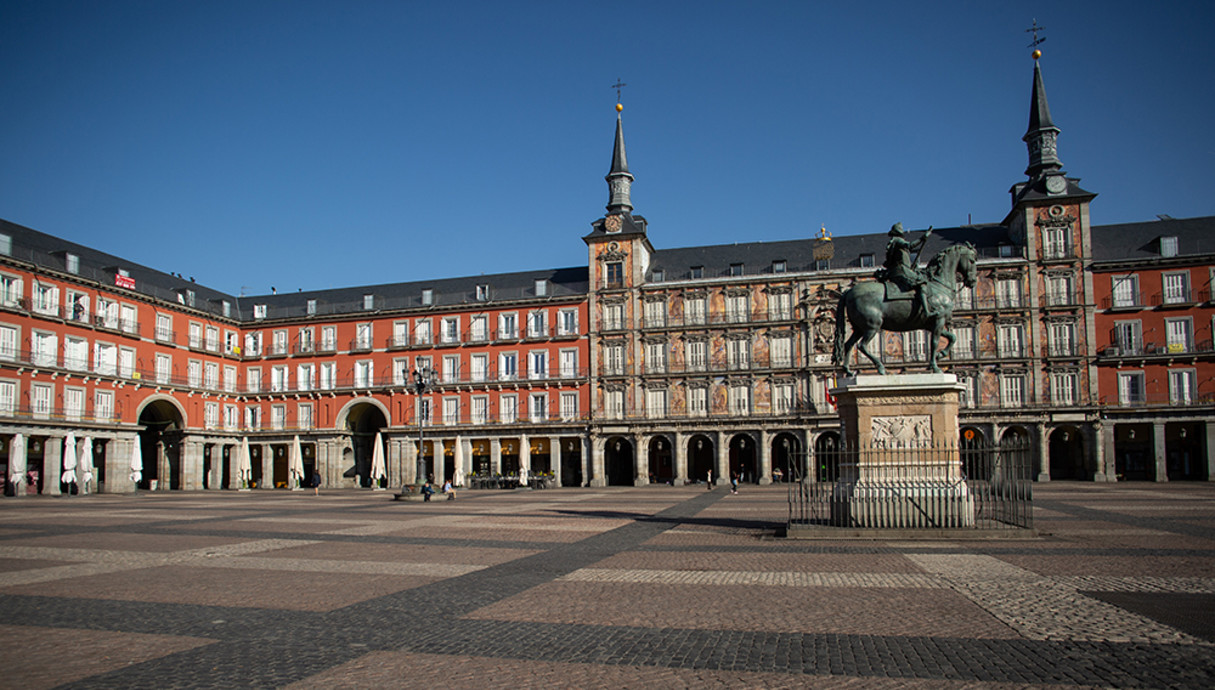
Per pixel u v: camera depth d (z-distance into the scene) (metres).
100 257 77.94
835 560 18.06
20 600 14.51
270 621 12.60
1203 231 71.56
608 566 18.20
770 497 47.56
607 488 70.81
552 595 14.59
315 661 10.25
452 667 9.92
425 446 83.00
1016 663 9.75
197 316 83.06
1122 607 12.81
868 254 76.50
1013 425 69.62
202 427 81.81
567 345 80.81
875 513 21.69
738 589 14.80
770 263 79.62
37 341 64.19
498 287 87.94
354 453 87.69
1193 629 11.38
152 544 23.70
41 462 66.62
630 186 84.81
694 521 30.11
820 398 74.44
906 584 14.92
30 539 25.34
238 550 22.06
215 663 10.19
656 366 78.69
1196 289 68.25
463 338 83.56
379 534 26.47
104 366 70.25
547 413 80.38
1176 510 32.81
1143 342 68.94
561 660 10.18
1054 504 36.75
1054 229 71.50
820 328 75.19
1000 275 71.94
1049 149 73.62
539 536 25.27
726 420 75.00
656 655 10.34
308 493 65.94
